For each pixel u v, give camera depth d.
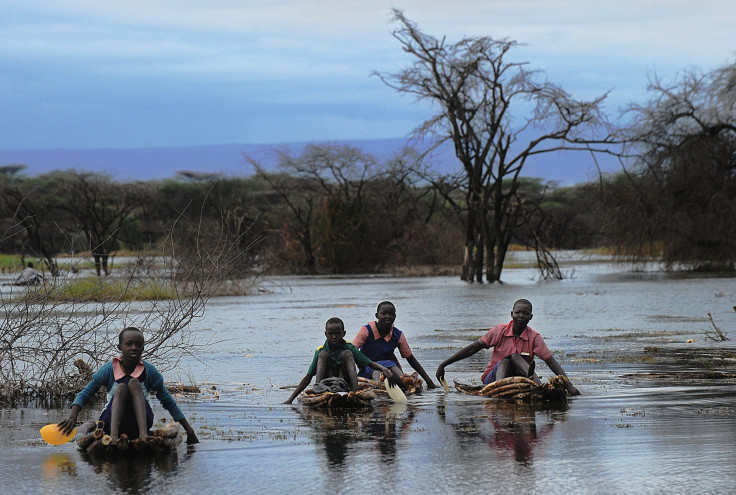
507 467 10.42
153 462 11.02
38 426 13.46
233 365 20.27
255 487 9.77
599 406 14.42
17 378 17.02
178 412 12.12
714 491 9.30
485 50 55.56
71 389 15.94
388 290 50.31
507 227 59.00
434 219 87.81
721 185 62.00
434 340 24.86
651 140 62.78
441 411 14.34
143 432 11.56
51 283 18.00
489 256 58.38
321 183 78.25
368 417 13.89
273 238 75.62
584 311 33.94
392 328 16.98
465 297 43.25
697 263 64.56
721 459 10.63
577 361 19.92
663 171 62.53
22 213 64.94
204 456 11.27
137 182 82.81
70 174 77.44
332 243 74.31
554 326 28.31
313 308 37.59
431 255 77.00
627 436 12.02
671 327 27.52
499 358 16.50
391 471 10.34
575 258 91.69
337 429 12.91
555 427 12.77
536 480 9.83
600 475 9.98
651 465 10.41
